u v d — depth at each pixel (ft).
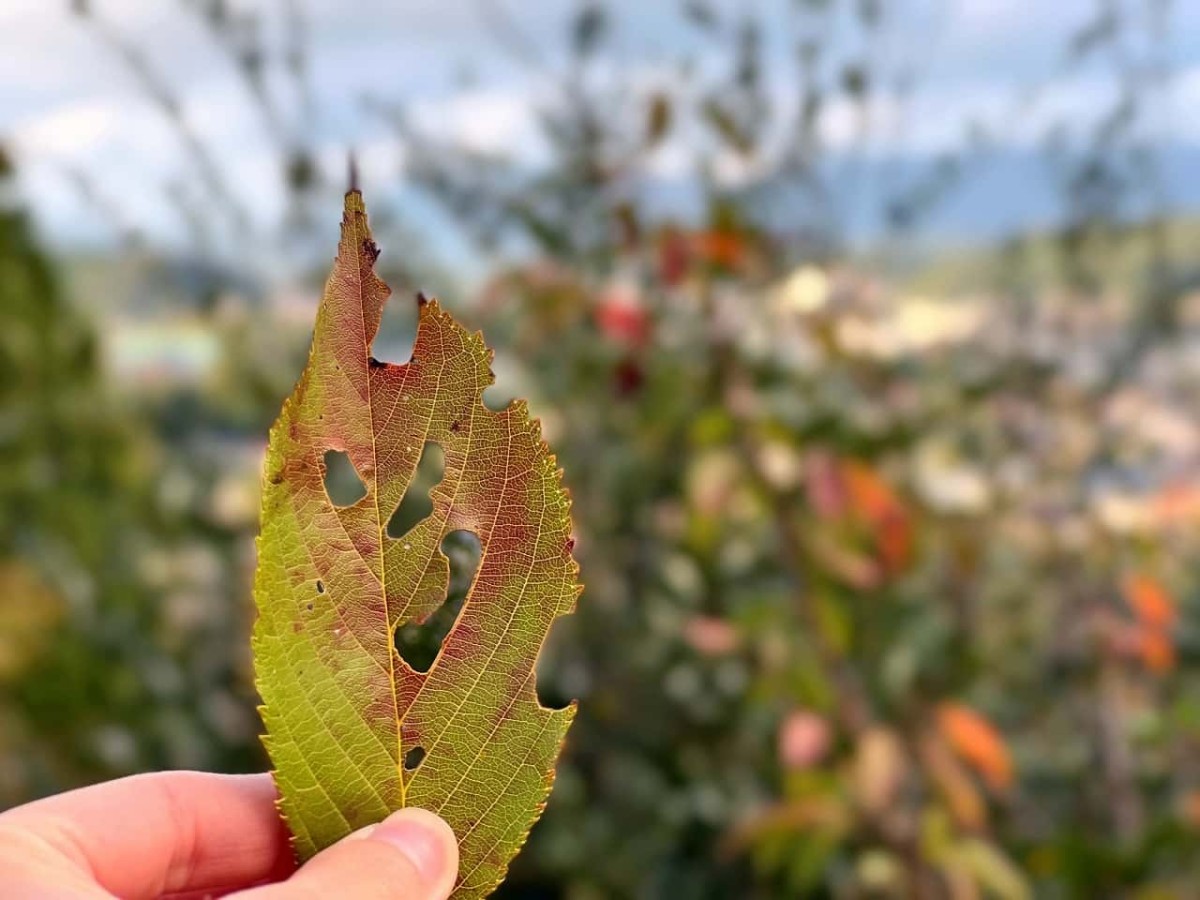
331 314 0.50
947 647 1.47
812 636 1.34
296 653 0.52
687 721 1.66
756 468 1.33
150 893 0.69
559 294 1.53
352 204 0.49
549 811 1.62
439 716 0.53
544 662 1.67
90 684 1.51
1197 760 1.58
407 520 1.20
